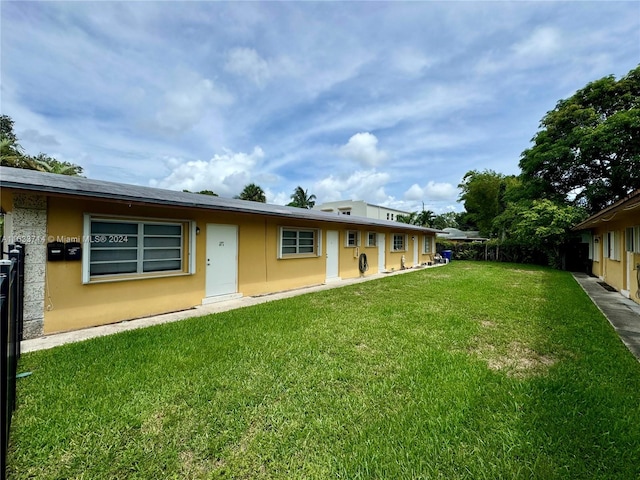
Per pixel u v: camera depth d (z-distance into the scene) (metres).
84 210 5.23
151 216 6.10
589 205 17.30
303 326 5.05
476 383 3.07
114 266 5.70
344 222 11.78
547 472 1.90
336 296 7.94
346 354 3.85
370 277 13.13
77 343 4.23
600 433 2.28
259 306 6.66
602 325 5.15
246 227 8.21
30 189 4.10
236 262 7.92
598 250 12.48
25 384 3.01
